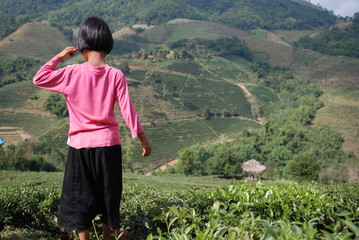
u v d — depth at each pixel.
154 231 3.46
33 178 27.95
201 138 106.38
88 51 2.73
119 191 2.63
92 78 2.64
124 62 151.62
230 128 117.19
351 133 102.31
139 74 146.62
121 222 3.59
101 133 2.59
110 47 2.77
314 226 2.85
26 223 5.36
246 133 102.44
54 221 4.46
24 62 153.75
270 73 188.25
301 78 183.25
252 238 1.97
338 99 133.38
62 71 2.68
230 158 56.03
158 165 87.44
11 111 104.38
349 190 4.62
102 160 2.57
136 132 2.56
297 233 1.75
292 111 118.00
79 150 2.60
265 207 2.95
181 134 106.38
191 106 127.00
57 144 87.94
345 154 87.69
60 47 199.00
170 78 147.62
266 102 146.12
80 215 2.59
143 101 116.62
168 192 4.32
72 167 2.63
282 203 2.89
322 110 122.06
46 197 5.01
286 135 92.44
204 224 2.60
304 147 89.62
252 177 56.19
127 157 79.88
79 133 2.62
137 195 4.22
